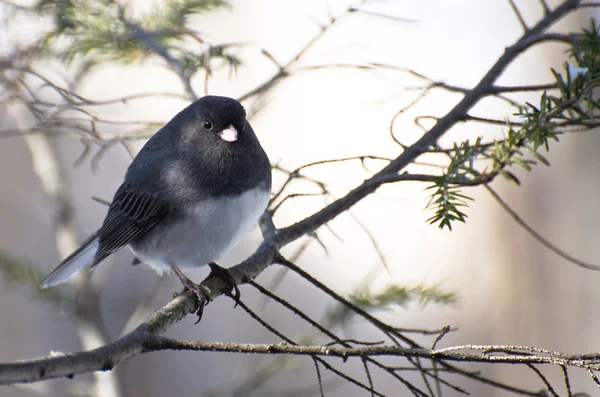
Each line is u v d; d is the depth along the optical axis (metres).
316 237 6.49
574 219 12.26
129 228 7.31
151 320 5.53
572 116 5.31
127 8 7.45
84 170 15.53
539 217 12.62
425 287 7.20
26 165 15.16
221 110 6.85
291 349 4.60
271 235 6.64
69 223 9.74
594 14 12.50
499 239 13.02
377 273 12.35
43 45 7.28
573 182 12.33
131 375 13.37
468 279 13.29
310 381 11.42
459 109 6.17
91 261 8.00
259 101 7.79
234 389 7.82
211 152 6.85
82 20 7.21
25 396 10.91
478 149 5.32
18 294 13.37
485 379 4.67
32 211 14.98
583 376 11.27
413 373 13.10
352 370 13.34
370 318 5.64
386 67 6.53
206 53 7.34
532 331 12.54
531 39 5.95
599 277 11.98
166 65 7.70
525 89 5.84
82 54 7.26
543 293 12.45
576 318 12.06
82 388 8.48
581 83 5.11
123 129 8.23
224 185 6.83
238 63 7.44
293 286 14.48
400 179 5.64
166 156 7.04
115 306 13.55
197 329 14.08
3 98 7.10
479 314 13.11
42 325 13.71
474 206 13.27
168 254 7.23
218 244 7.03
